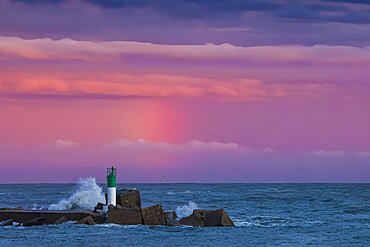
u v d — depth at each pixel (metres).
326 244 53.72
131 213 60.78
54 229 57.53
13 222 60.78
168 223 61.56
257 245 52.16
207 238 55.09
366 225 70.00
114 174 63.28
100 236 54.34
